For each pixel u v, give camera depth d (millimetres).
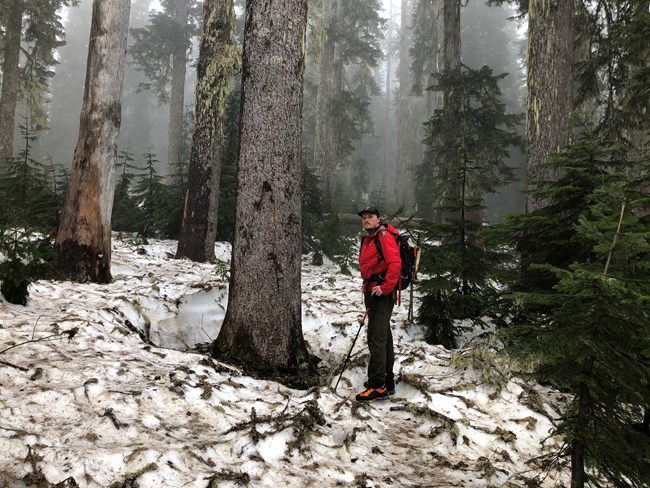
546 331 2154
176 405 2895
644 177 3689
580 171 4113
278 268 4277
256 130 4281
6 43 17016
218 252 11133
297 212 4418
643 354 2016
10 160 10547
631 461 1993
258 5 4332
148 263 8625
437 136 14633
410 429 3359
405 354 4805
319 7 8297
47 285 5516
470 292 5777
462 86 14055
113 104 6855
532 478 2846
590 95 10164
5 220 7051
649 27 6418
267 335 4234
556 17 6254
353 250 12227
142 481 2057
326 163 24250
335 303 6867
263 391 3576
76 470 2027
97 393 2744
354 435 2986
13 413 2389
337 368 4492
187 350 4512
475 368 4258
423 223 5957
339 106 23797
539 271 4566
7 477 1914
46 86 18594
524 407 3768
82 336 3736
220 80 9719
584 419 2047
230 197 12086
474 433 3279
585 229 2143
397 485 2512
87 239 6602
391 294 3850
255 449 2559
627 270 2152
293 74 4359
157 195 12531
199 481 2143
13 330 3562
